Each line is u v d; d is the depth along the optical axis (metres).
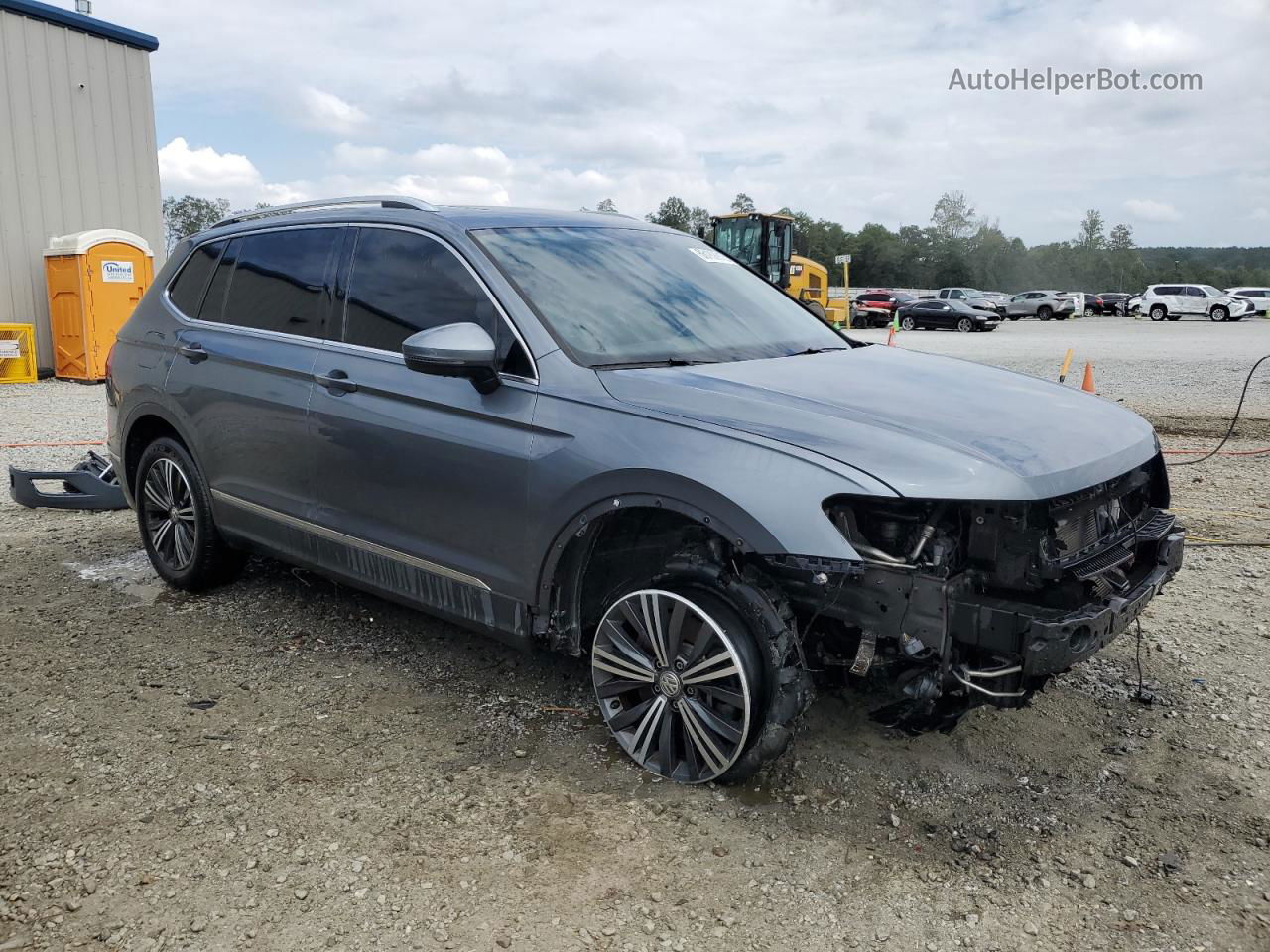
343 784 3.32
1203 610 4.91
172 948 2.54
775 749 3.09
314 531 4.26
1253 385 15.40
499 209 4.25
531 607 3.51
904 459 2.85
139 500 5.31
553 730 3.70
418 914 2.67
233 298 4.80
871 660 2.97
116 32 16.81
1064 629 2.77
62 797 3.24
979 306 45.56
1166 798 3.22
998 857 2.91
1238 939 2.56
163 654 4.44
